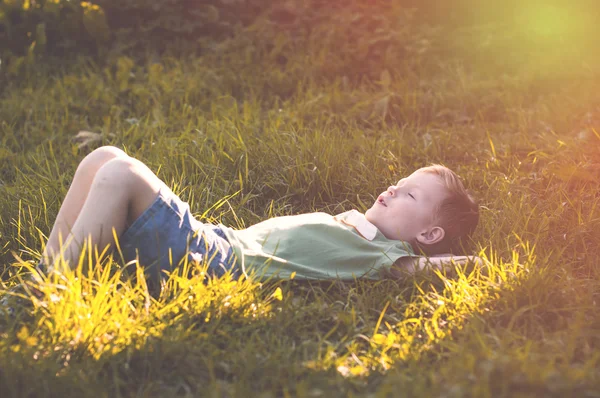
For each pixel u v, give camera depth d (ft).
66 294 6.92
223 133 12.73
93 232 7.37
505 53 18.79
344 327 7.54
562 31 19.94
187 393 6.23
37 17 17.63
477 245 9.32
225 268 8.16
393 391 5.88
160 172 11.23
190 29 18.39
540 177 11.83
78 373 6.15
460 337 7.00
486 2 21.33
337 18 19.01
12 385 5.92
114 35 18.25
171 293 7.72
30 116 14.56
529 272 8.09
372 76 17.33
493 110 15.56
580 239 9.84
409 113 14.97
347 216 9.04
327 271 8.45
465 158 12.96
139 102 15.15
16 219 10.04
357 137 13.00
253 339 7.01
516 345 6.88
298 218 8.85
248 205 10.98
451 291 8.08
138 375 6.49
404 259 8.63
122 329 6.77
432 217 8.81
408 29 19.20
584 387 5.68
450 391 5.59
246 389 5.97
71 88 15.78
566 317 7.61
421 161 12.66
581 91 16.22
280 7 19.45
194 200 10.54
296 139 12.46
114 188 7.48
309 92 15.55
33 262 9.08
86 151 13.14
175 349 6.61
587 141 13.29
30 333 6.75
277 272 8.19
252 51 17.48
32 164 12.42
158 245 7.76
